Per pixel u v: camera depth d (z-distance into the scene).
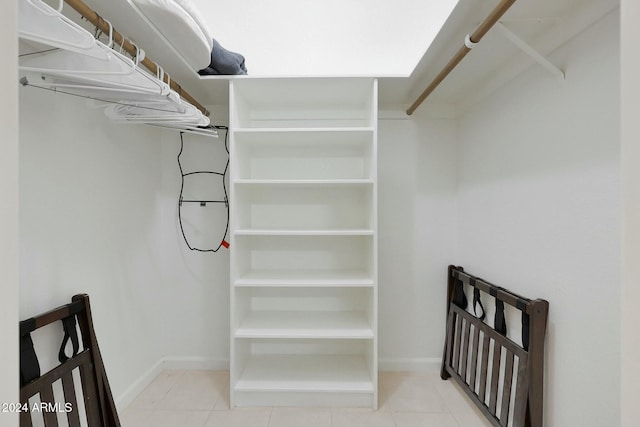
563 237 1.24
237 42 2.14
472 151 1.99
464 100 2.07
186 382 2.05
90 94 1.22
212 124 2.19
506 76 1.60
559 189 1.26
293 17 2.13
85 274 1.50
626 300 0.44
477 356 1.74
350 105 2.14
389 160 2.21
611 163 1.04
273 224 2.21
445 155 2.21
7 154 0.44
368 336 1.77
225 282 2.22
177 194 2.22
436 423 1.66
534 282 1.41
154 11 1.15
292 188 2.19
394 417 1.70
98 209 1.59
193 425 1.64
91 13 0.98
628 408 0.44
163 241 2.22
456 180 2.21
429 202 2.21
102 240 1.62
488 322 1.73
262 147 2.19
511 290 1.58
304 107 2.16
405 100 2.14
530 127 1.44
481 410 1.62
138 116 1.36
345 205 2.20
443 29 1.32
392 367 2.21
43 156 1.27
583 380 1.14
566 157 1.23
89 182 1.52
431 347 2.23
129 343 1.85
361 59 2.15
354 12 2.12
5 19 0.44
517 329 1.48
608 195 1.05
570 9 1.16
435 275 2.22
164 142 2.21
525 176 1.47
